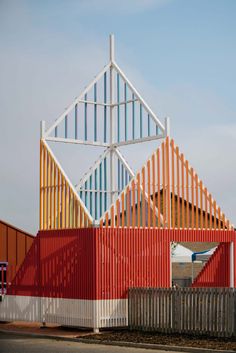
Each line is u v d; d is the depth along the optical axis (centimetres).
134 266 2566
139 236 2591
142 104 2823
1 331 2592
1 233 3966
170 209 2680
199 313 2269
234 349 1956
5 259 3956
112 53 2970
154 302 2416
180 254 3566
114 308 2505
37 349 2095
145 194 2623
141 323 2458
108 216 2536
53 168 2702
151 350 2045
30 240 4047
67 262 2594
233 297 2178
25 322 2881
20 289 2780
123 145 2917
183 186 2716
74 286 2555
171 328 2347
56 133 2802
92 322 2472
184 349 2008
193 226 2727
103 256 2503
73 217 2589
